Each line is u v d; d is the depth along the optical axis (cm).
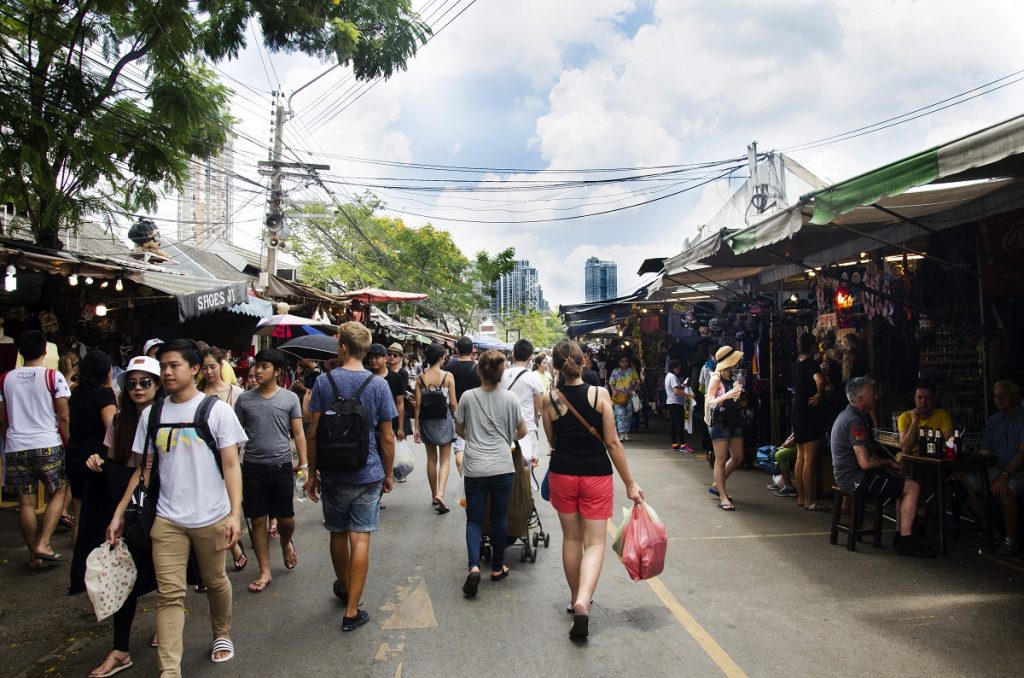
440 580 534
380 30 921
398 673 375
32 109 692
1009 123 393
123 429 405
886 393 858
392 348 810
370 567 568
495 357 520
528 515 582
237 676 374
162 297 930
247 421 523
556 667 379
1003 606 462
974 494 610
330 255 2888
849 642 406
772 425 1041
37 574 561
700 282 1367
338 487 444
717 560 575
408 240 3938
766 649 398
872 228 844
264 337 1509
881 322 871
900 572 539
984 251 714
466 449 523
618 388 1397
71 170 805
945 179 522
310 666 386
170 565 358
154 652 414
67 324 966
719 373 795
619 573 549
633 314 1930
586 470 442
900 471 598
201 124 932
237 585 528
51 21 791
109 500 405
